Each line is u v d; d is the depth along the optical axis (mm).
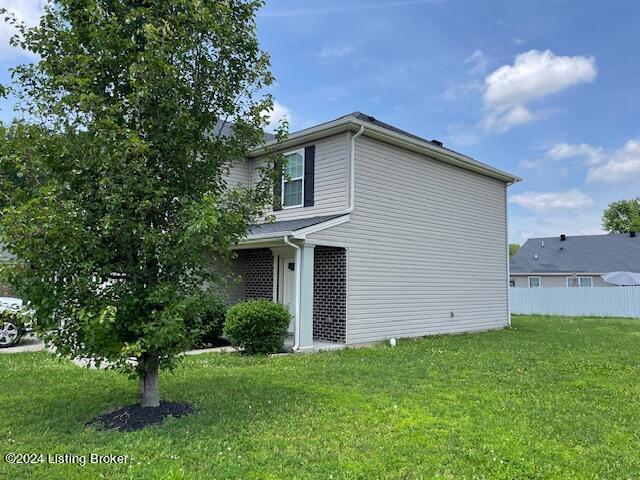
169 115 4953
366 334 11586
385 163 12352
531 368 8383
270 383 6859
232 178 13852
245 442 4375
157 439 4398
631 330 15555
